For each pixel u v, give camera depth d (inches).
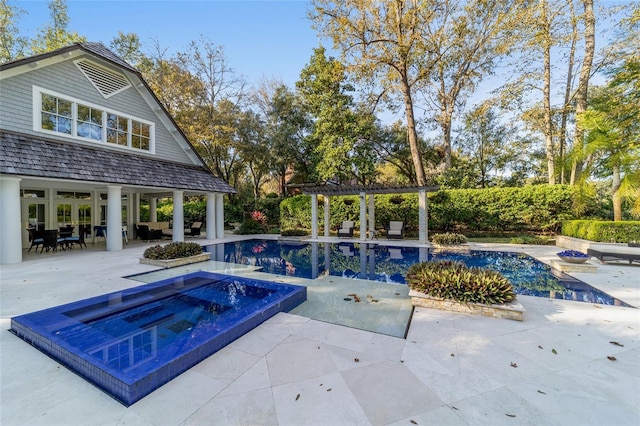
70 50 406.9
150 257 340.5
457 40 646.5
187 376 111.3
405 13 584.1
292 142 908.0
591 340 142.1
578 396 98.9
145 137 543.8
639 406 93.6
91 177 405.7
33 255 410.0
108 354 125.0
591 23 539.2
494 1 636.7
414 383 106.3
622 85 489.1
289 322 167.6
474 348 134.2
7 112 358.9
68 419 88.2
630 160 445.7
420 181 661.9
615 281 259.3
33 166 350.0
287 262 382.6
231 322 149.9
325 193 632.4
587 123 502.9
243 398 97.7
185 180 566.3
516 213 579.8
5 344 140.6
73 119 428.1
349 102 786.2
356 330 156.3
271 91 1020.5
